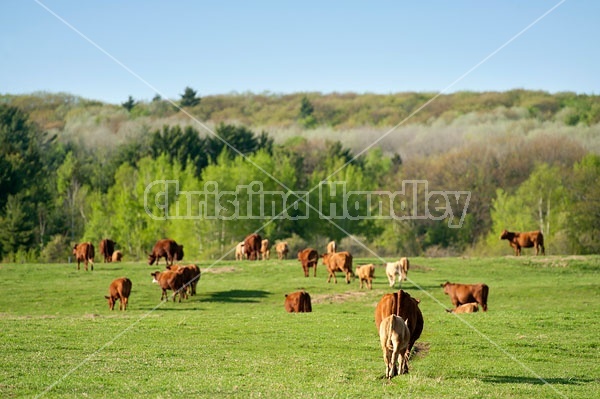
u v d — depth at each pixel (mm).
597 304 38156
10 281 45750
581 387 18969
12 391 17234
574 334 26703
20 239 85625
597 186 85375
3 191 94500
